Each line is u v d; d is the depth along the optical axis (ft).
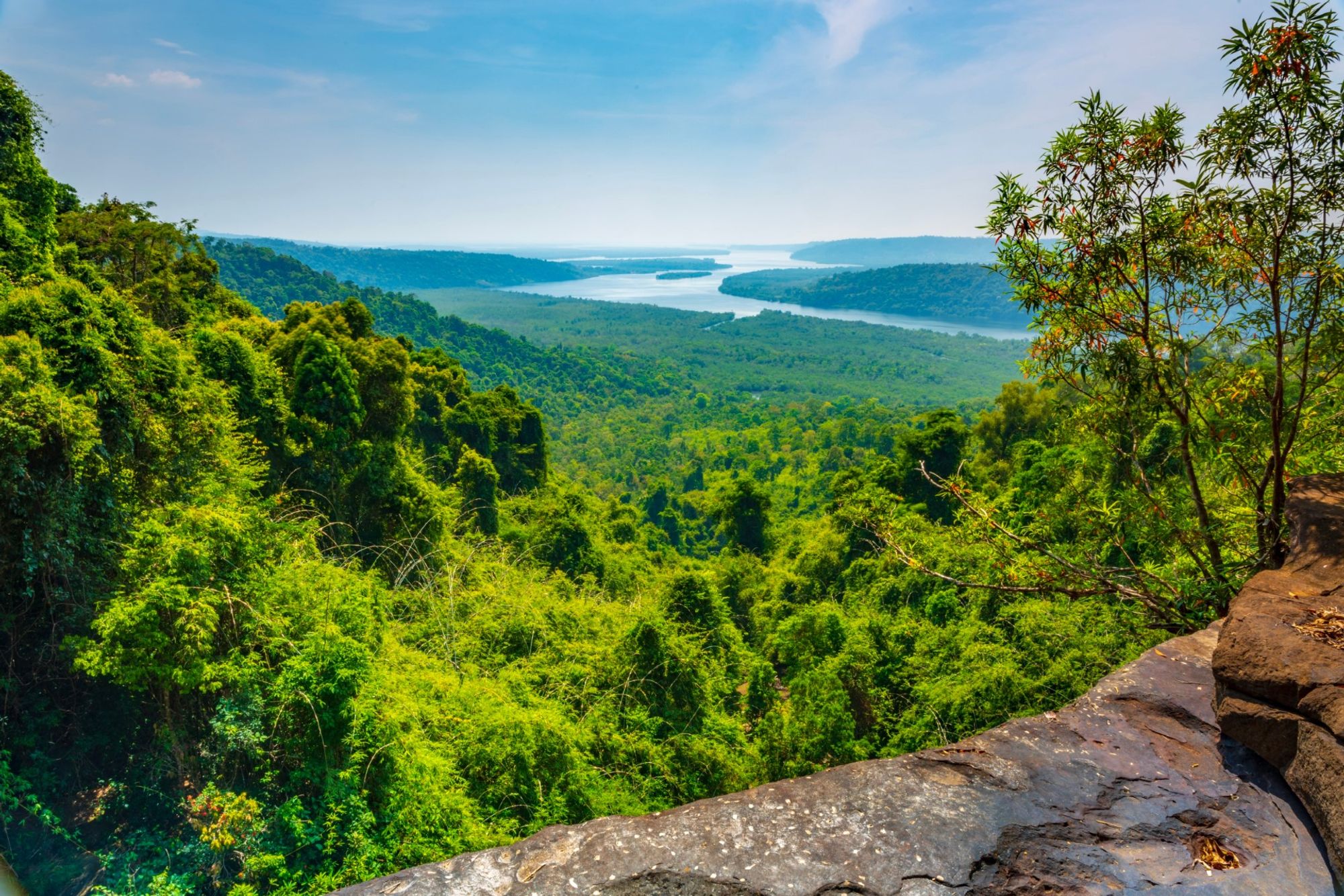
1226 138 19.86
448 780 41.70
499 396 208.95
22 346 38.24
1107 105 20.66
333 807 34.37
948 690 68.13
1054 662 62.23
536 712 51.21
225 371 79.56
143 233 122.93
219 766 35.01
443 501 128.77
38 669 35.09
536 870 7.79
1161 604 23.52
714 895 7.49
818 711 75.82
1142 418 23.68
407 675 50.44
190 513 41.29
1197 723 10.26
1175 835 8.34
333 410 88.17
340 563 74.59
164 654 34.65
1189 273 21.81
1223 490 24.12
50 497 35.83
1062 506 26.22
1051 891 7.59
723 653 98.12
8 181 85.10
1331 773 8.10
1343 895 7.50
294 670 36.91
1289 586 11.90
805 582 140.67
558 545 147.64
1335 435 21.72
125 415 44.88
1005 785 9.00
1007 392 199.72
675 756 65.31
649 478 406.41
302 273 646.74
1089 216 21.95
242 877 31.42
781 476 369.09
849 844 8.07
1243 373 22.15
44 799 31.78
